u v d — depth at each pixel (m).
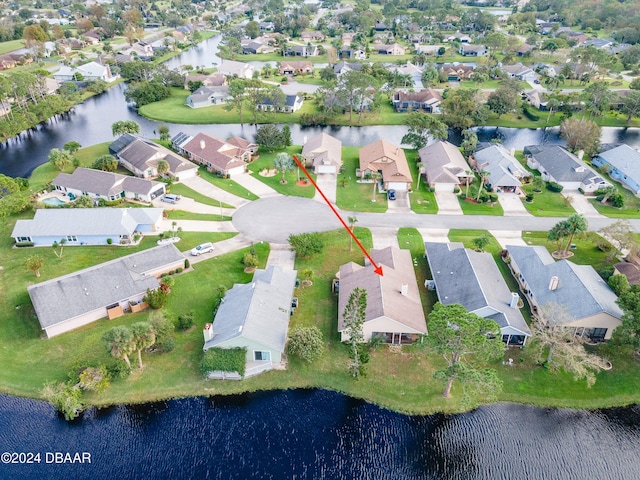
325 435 53.50
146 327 56.03
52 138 137.88
